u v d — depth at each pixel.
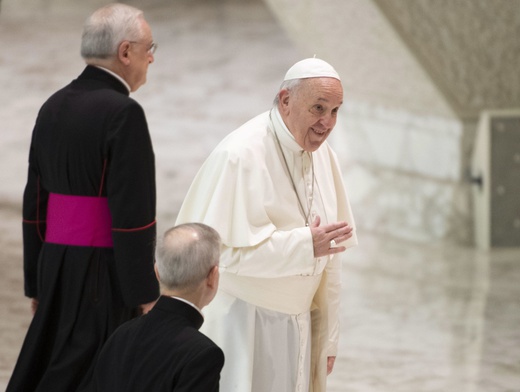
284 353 12.84
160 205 32.38
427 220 30.97
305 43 31.78
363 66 30.38
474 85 28.69
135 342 10.07
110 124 12.93
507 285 26.19
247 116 45.53
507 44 27.45
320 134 12.34
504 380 19.39
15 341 20.72
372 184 32.44
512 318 23.45
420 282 26.45
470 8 26.33
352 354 20.86
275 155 12.61
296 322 12.90
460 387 19.00
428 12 26.45
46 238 13.62
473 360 20.58
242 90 49.78
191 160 38.44
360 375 19.61
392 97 31.09
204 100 48.00
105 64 13.33
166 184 35.06
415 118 30.94
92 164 13.03
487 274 27.25
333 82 12.06
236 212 12.30
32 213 13.86
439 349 21.23
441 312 23.86
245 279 12.54
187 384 9.59
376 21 27.14
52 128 13.20
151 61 13.72
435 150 30.52
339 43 30.12
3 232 29.08
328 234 12.22
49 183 13.49
